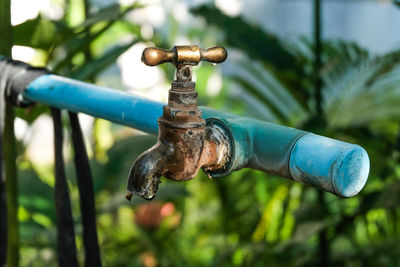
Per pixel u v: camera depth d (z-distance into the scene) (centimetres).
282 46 180
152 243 239
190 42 310
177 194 168
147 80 373
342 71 187
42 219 172
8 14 105
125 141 181
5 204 81
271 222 229
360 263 213
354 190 54
